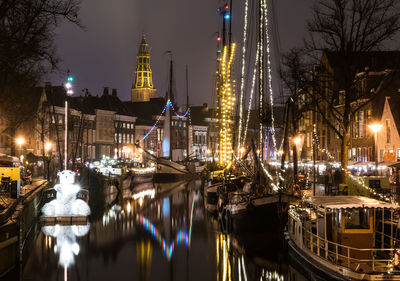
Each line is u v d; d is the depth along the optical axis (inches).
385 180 999.6
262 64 1417.3
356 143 2204.7
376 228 810.8
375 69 1985.7
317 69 1342.3
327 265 708.0
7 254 810.2
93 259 1002.1
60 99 3959.2
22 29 940.6
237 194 1299.2
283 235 1119.6
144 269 934.4
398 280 634.8
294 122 1460.4
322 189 1675.7
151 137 5816.9
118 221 1497.3
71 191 1381.6
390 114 1934.1
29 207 1191.6
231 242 1147.9
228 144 2005.4
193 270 924.6
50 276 882.8
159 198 2233.0
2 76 1208.2
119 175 2507.4
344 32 1184.2
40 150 3521.2
